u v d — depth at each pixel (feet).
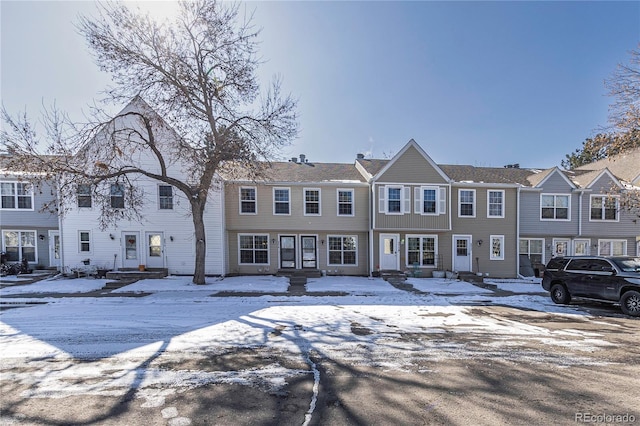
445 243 61.36
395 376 15.81
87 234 55.21
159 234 56.24
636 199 49.73
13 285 46.11
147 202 55.83
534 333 23.63
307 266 61.05
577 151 117.80
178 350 19.40
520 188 62.80
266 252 60.49
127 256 55.67
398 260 60.23
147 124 44.78
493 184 61.98
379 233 60.29
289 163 72.90
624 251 64.69
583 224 64.23
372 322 26.66
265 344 20.63
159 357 18.22
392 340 21.68
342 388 14.47
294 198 60.34
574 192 64.28
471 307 33.76
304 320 27.09
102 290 42.60
